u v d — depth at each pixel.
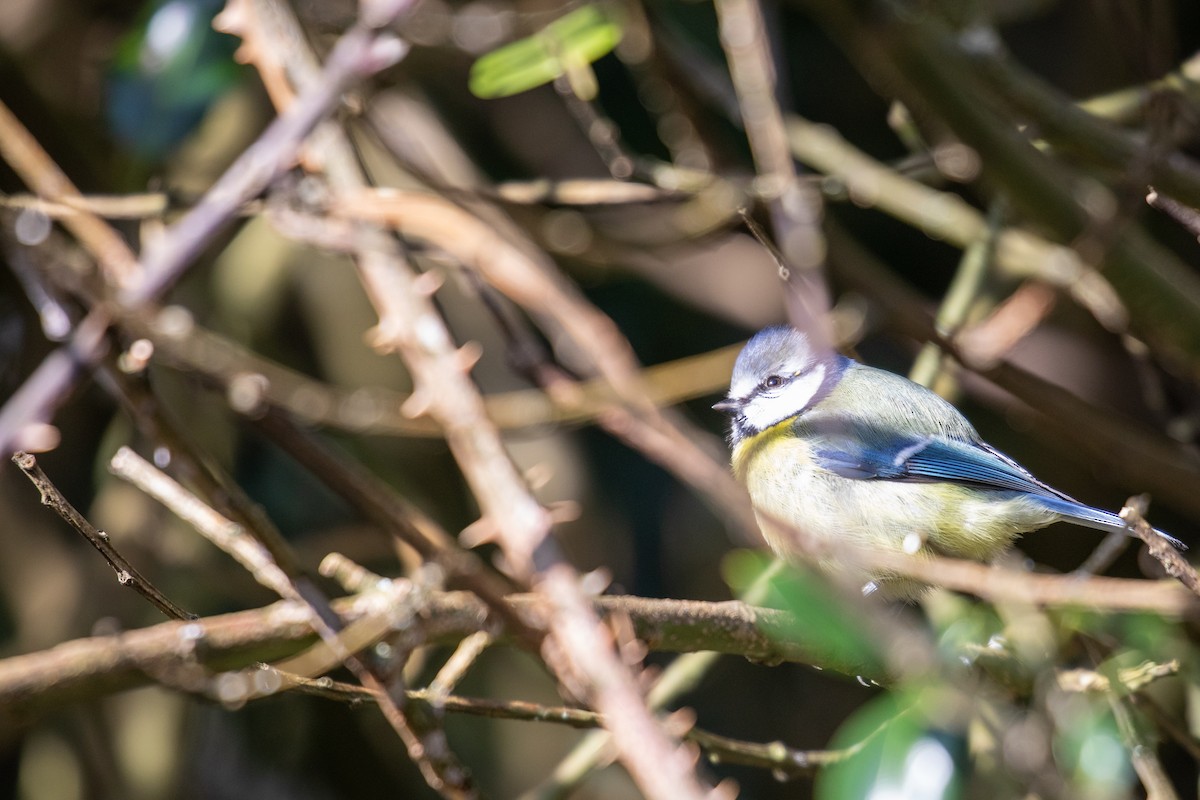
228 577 10.26
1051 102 6.77
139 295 3.87
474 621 4.61
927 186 11.03
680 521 12.70
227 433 10.46
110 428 10.52
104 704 10.23
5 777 11.36
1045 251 9.34
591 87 8.61
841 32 6.29
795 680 12.62
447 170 10.51
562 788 7.71
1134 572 12.40
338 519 11.77
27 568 10.70
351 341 11.13
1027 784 6.37
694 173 8.70
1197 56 8.55
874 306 7.50
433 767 4.48
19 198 6.64
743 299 11.54
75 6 10.54
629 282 12.66
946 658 5.69
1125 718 6.48
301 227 5.77
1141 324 7.46
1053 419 7.70
